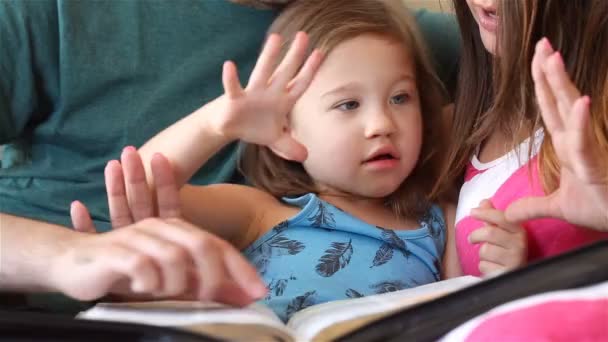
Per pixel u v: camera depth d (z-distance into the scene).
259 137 0.68
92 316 0.53
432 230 0.94
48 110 1.03
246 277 0.51
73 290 0.52
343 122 0.87
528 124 0.84
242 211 0.92
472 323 0.42
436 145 1.01
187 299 0.61
